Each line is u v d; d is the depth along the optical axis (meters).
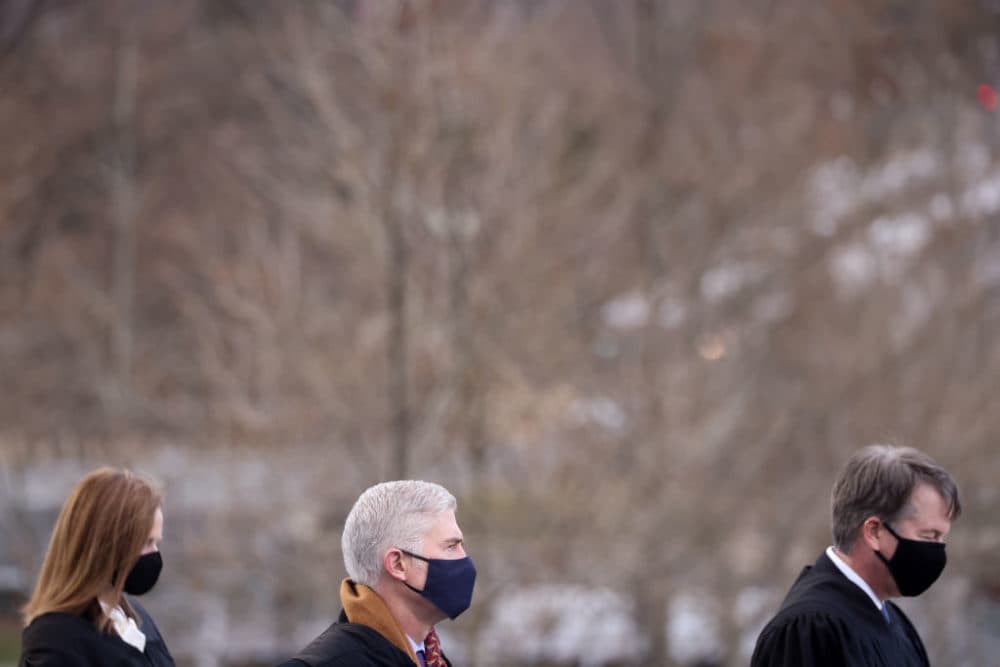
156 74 51.16
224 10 52.47
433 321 33.91
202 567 33.09
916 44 44.50
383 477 32.97
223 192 45.25
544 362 35.22
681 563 34.53
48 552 7.67
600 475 34.53
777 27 46.50
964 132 41.81
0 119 45.12
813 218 41.78
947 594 34.62
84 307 41.94
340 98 36.69
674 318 39.09
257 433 34.06
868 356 38.28
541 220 35.72
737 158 42.75
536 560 33.25
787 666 7.45
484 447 34.22
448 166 33.69
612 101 43.31
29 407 38.88
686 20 46.50
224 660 33.97
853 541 7.74
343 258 36.03
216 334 36.03
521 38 37.91
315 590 33.03
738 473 36.06
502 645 33.00
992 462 36.75
